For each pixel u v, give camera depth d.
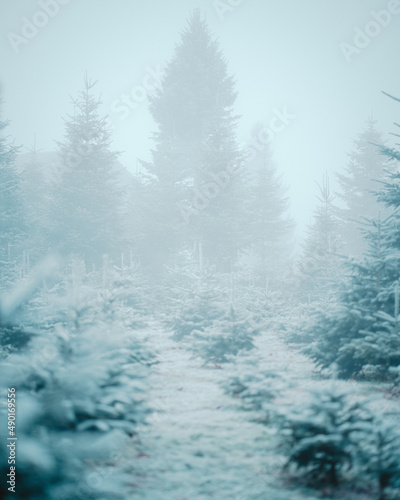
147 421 4.99
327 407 3.92
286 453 3.94
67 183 24.38
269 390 5.82
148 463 3.98
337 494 3.50
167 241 26.52
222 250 25.03
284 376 6.84
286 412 4.07
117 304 10.80
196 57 37.44
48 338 5.35
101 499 3.09
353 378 8.02
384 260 8.50
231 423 5.13
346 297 8.58
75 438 3.51
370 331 7.85
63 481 2.98
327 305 12.79
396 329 7.39
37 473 2.79
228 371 6.82
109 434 3.72
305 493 3.51
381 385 7.41
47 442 3.13
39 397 3.69
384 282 8.73
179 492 3.45
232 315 9.42
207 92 34.81
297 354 10.34
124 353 6.57
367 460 3.73
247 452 4.30
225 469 3.92
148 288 20.03
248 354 8.27
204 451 4.30
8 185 22.81
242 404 5.87
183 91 35.06
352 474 3.87
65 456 3.07
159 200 26.81
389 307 8.18
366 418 4.17
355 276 8.73
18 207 23.98
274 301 16.25
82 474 3.26
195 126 35.56
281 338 12.56
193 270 15.54
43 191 31.05
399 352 7.07
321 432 3.83
